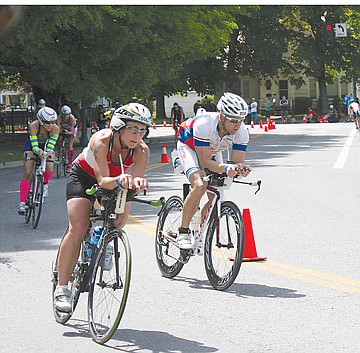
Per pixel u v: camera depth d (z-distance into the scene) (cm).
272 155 4903
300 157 4688
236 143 1355
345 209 2403
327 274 1474
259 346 1005
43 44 5372
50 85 5841
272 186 3112
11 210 2548
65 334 1083
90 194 1034
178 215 1450
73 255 1066
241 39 11688
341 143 6041
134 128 1009
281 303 1249
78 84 5819
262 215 2288
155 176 3644
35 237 1980
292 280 1426
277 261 1606
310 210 2384
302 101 14025
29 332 1094
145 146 1055
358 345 1005
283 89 14350
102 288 1030
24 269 1564
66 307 1070
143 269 1549
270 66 11794
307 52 11706
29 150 2198
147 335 1070
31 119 8362
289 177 3472
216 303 1257
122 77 6250
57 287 1083
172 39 6331
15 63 5991
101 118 6938
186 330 1095
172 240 1434
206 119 1322
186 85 11394
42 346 1020
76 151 5716
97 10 5347
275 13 11175
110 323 1011
